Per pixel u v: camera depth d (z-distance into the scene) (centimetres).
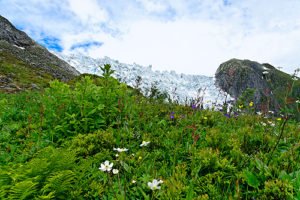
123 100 769
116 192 405
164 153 539
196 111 820
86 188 411
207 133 623
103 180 446
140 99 964
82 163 452
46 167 386
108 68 779
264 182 404
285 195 371
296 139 605
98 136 581
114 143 571
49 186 368
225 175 440
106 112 727
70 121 656
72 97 750
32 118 805
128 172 457
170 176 435
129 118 716
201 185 418
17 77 6488
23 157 546
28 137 669
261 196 382
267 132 629
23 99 1209
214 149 546
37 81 6850
